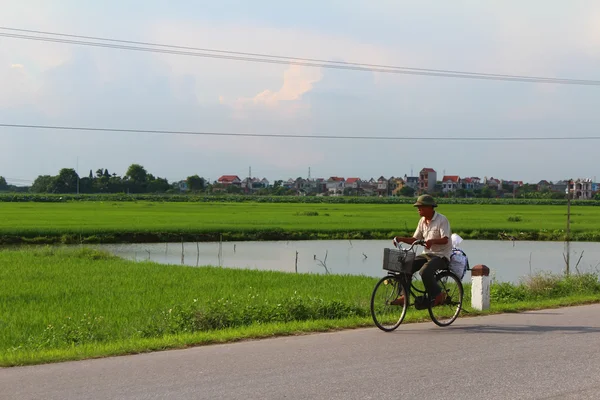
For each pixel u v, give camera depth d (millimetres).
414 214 68250
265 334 8523
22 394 5633
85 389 5801
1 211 65812
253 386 5914
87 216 56906
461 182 191125
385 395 5656
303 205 100375
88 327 9852
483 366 6762
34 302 13391
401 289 9344
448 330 9078
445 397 5613
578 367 6738
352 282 17531
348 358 7121
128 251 34000
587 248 37812
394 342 8102
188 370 6531
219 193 186250
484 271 11023
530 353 7430
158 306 12906
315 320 10156
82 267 20984
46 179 196375
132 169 186125
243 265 27750
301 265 27953
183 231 41719
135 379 6164
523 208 96438
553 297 14188
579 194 167250
